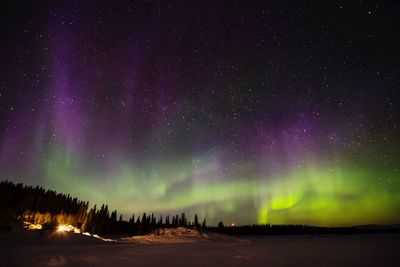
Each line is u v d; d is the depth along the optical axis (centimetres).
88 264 1850
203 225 9919
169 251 3023
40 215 5109
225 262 2155
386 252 3120
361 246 4156
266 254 2872
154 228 6888
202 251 3123
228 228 11006
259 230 12044
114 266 1805
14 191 6075
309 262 2214
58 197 6856
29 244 3247
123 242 4738
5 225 3928
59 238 3788
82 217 6150
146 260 2159
